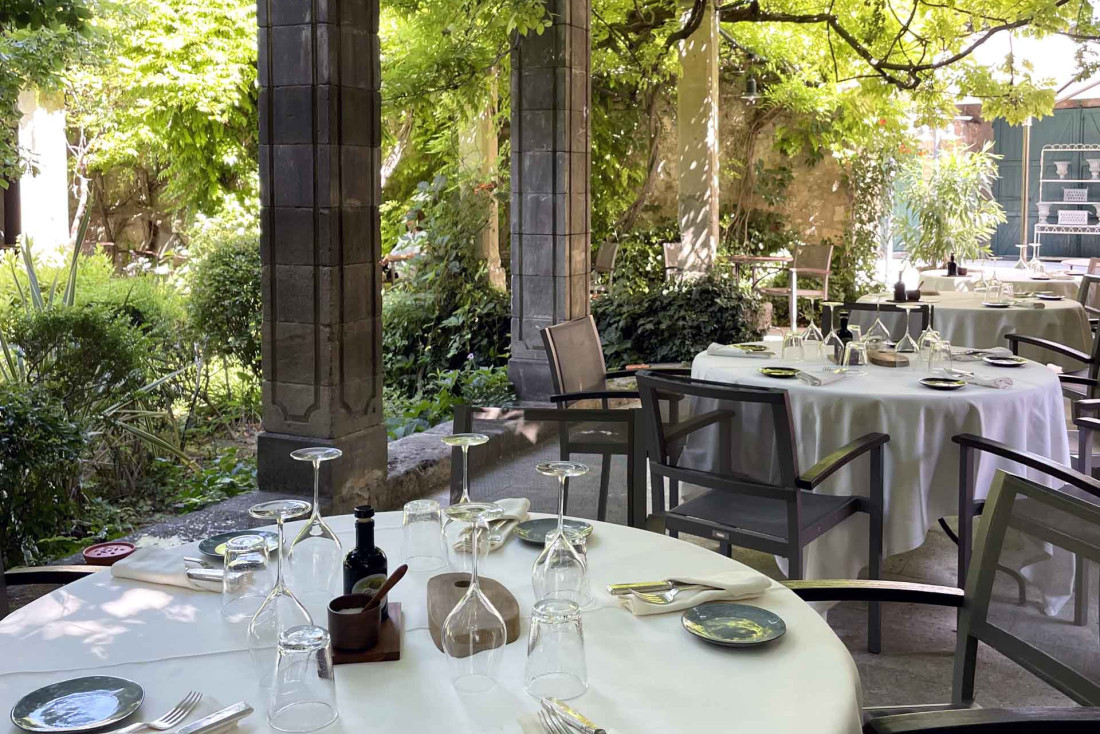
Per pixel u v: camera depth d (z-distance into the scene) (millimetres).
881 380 4062
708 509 3436
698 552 2148
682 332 9328
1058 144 15688
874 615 3408
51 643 1704
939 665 3332
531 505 2783
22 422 4301
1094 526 1777
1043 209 15719
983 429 3721
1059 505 1861
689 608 1822
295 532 2238
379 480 4898
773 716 1436
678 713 1443
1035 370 4344
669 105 12859
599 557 2119
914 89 9469
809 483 3092
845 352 4359
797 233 13039
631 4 10086
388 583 1642
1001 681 3209
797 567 3164
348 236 4559
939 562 4352
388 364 8781
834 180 12875
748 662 1612
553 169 6723
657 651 1654
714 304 9367
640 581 1977
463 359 8727
